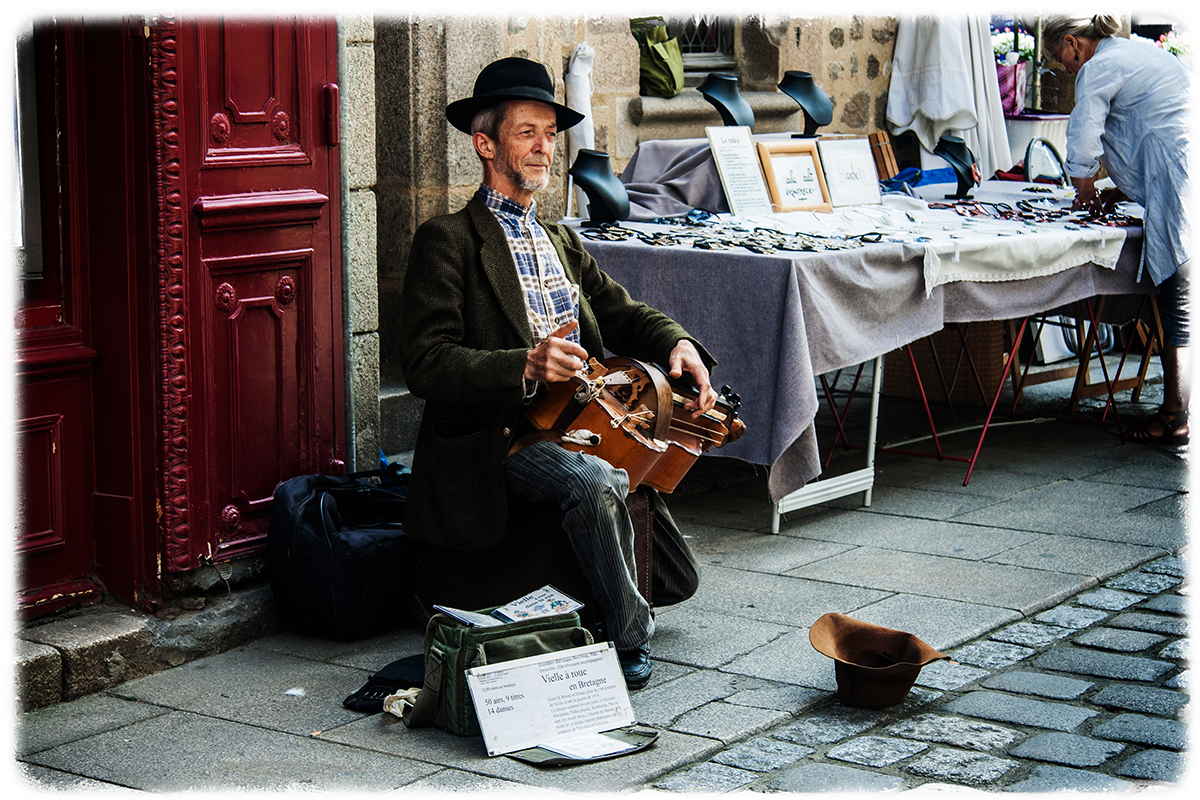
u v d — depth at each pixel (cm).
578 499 346
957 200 735
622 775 300
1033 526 515
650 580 386
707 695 351
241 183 383
